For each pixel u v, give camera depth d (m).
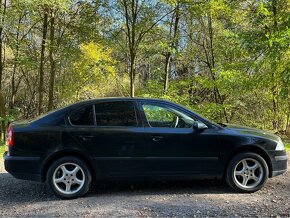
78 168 6.19
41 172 6.15
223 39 19.80
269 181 7.19
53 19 17.38
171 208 5.59
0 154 10.85
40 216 5.36
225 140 6.37
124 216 5.27
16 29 18.38
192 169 6.33
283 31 11.79
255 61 14.47
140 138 6.27
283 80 12.66
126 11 16.55
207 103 18.05
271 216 5.24
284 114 18.27
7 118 18.55
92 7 17.00
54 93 21.69
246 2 16.73
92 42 17.53
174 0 15.20
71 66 19.11
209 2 14.99
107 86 21.52
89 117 6.35
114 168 6.24
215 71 17.02
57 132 6.19
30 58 18.72
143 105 6.48
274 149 6.52
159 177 6.32
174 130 6.36
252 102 19.98
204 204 5.77
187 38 20.39
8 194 6.52
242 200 5.96
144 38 17.42
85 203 5.91
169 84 18.30
